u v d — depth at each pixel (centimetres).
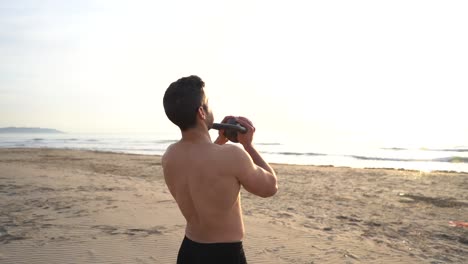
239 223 206
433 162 2888
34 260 527
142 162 2400
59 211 833
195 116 202
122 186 1234
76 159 2645
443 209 984
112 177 1519
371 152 4156
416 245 639
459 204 1054
